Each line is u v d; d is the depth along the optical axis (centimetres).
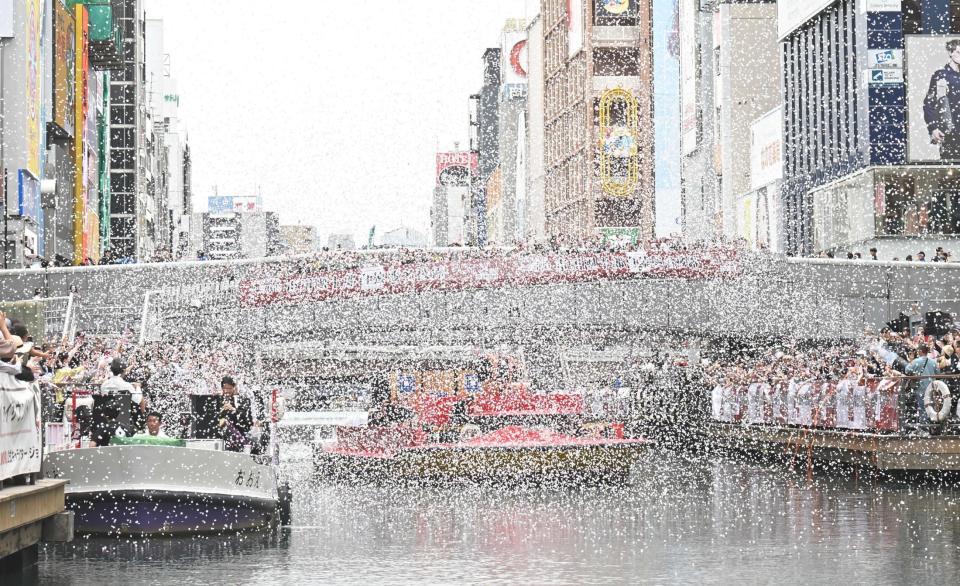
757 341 6244
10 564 2155
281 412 2869
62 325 6006
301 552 2355
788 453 4347
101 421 2456
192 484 2427
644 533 2659
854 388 3800
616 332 6228
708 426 5441
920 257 6378
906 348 3928
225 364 5384
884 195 9181
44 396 2388
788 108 11238
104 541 2409
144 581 2045
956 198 9138
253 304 6116
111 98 13738
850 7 9719
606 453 3700
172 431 2791
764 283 6100
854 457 3806
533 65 18762
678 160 15038
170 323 6222
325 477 3838
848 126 9762
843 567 2197
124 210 13725
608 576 2134
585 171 15500
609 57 15400
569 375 6850
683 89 14488
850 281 6256
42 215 8181
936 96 9144
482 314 6000
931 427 3512
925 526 2691
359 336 6406
